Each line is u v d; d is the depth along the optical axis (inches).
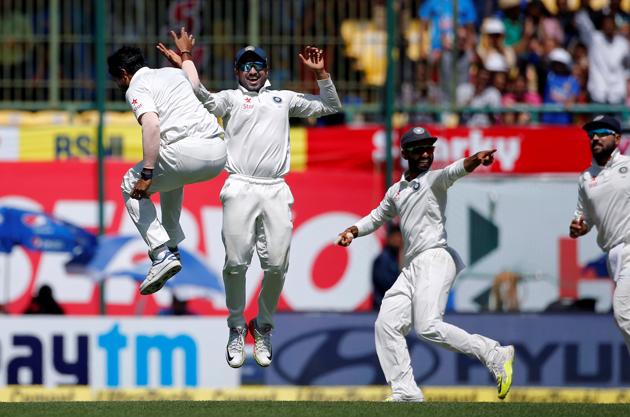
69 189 2057.1
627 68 2153.1
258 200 1221.7
